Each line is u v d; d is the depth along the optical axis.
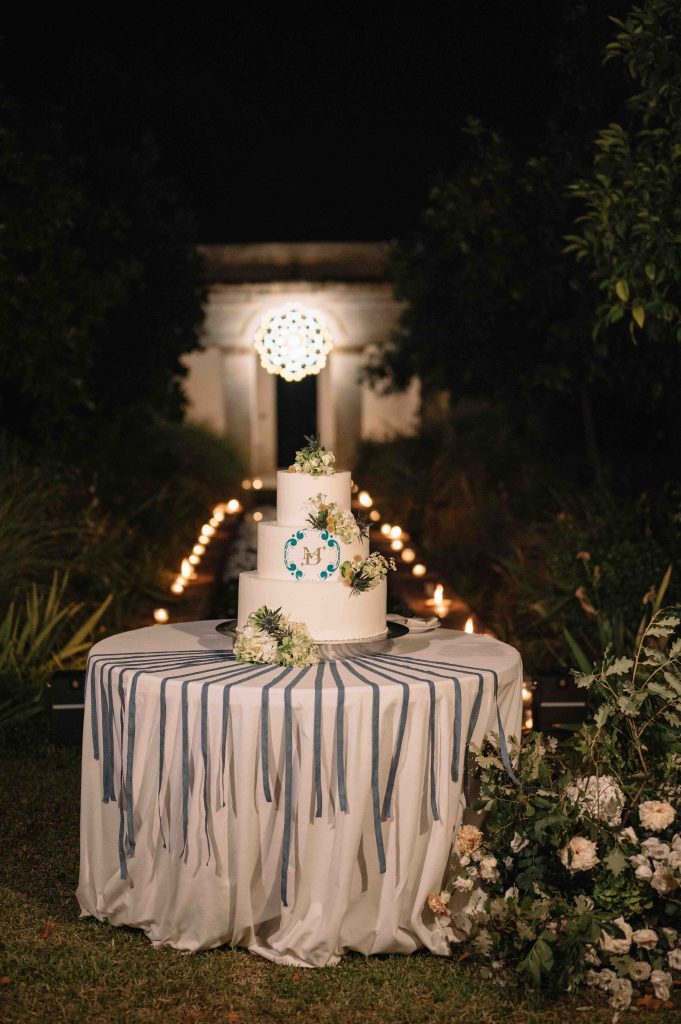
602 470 10.25
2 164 9.48
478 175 10.52
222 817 4.40
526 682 7.12
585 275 9.27
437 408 17.05
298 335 5.33
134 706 4.57
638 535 8.80
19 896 5.01
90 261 10.77
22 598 8.13
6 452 9.55
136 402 12.24
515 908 4.24
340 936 4.41
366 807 4.39
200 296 13.23
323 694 4.32
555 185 9.52
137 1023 4.01
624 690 4.80
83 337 9.93
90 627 7.89
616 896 4.25
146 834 4.57
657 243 6.28
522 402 11.16
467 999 4.18
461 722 4.50
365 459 18.34
